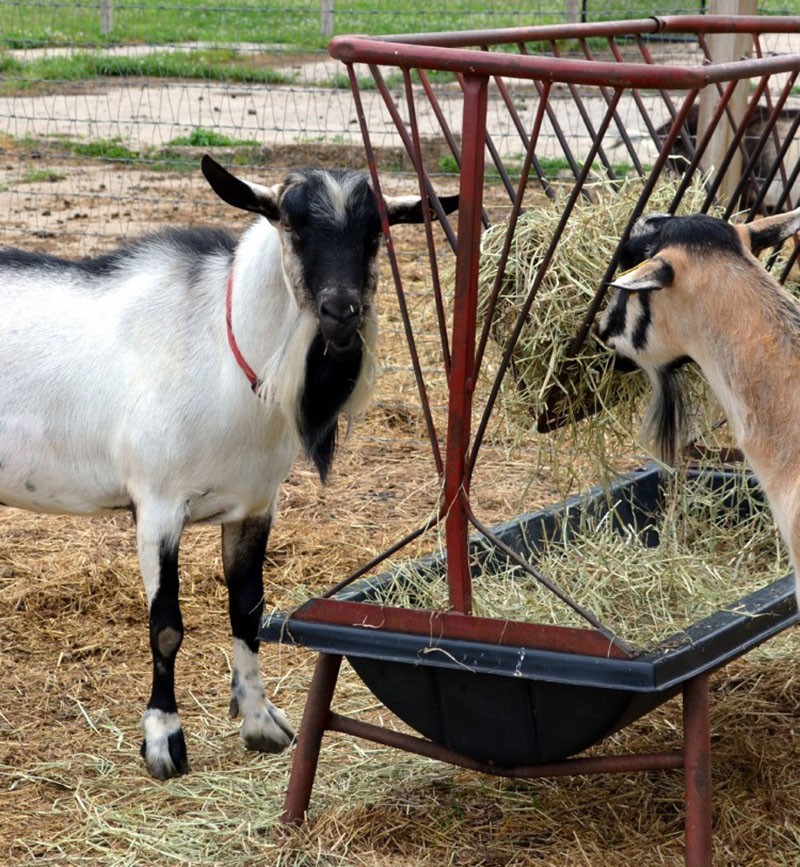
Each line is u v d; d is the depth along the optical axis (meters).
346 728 3.79
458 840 3.72
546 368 3.75
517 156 12.10
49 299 4.32
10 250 4.50
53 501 4.39
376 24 17.64
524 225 3.79
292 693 4.71
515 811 3.86
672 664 3.23
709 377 3.46
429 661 3.46
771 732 4.30
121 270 4.32
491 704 3.49
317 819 3.81
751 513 4.79
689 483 4.86
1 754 4.26
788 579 3.87
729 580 4.37
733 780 4.01
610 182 4.15
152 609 4.17
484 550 4.18
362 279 3.73
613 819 3.83
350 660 3.69
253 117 14.48
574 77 3.04
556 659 3.30
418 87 15.65
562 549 4.42
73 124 14.20
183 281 4.17
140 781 4.11
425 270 9.76
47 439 4.27
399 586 3.92
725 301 3.35
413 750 3.72
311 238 3.66
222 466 4.12
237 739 4.40
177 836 3.79
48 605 5.32
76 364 4.20
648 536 4.79
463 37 3.75
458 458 3.43
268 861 3.65
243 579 4.34
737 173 6.32
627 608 4.07
